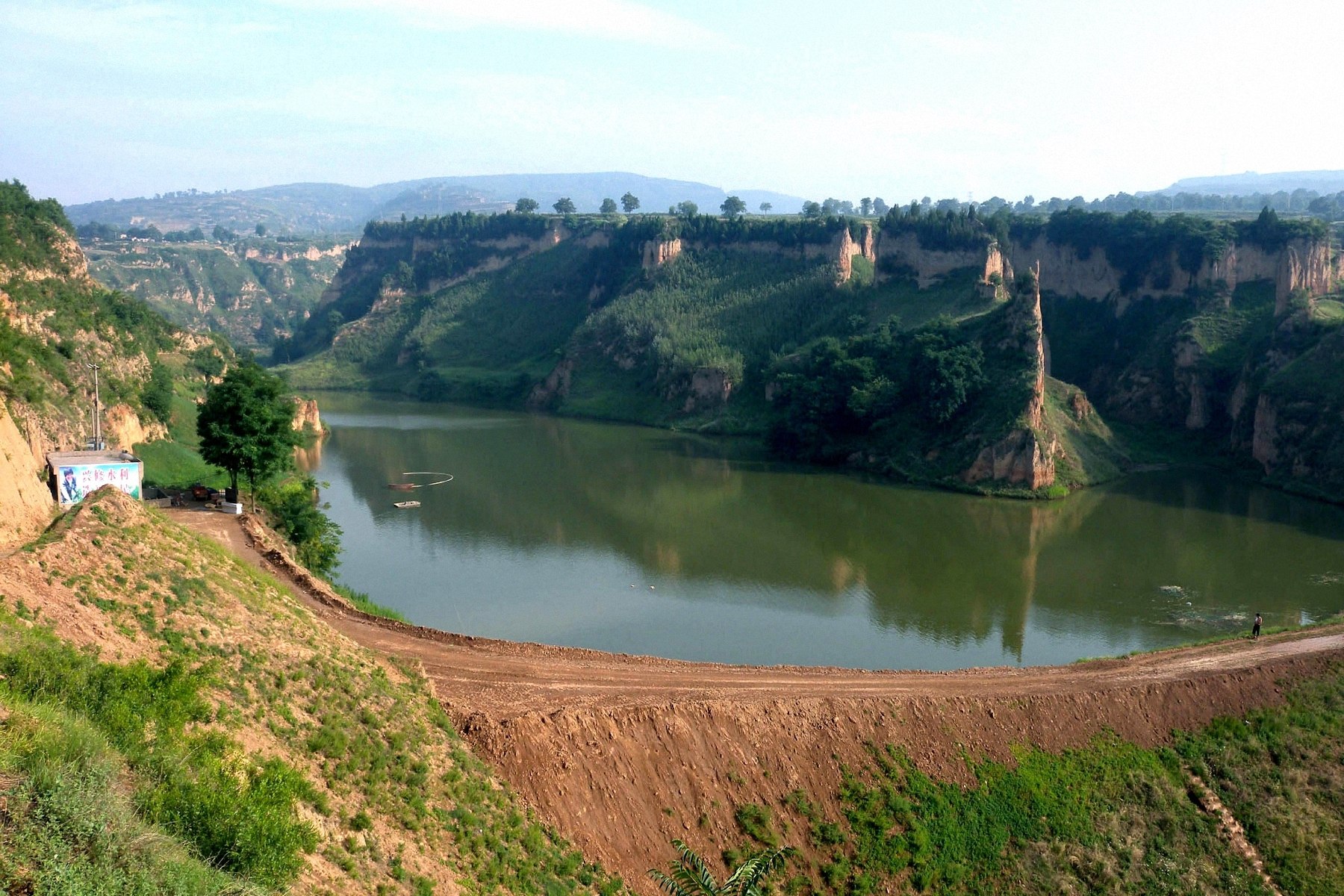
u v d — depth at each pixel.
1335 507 90.69
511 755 32.81
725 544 76.69
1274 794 38.84
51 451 56.31
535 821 31.14
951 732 38.91
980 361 107.19
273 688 28.81
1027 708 40.28
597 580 66.19
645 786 34.06
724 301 166.75
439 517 83.88
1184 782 39.06
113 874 17.00
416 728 31.56
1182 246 129.38
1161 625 58.53
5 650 22.78
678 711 36.41
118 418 74.56
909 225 147.38
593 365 169.12
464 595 62.12
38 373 67.00
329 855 22.58
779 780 35.88
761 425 134.38
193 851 18.98
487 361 194.12
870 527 83.50
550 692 37.38
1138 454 113.00
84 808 17.94
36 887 16.00
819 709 38.38
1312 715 42.28
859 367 114.75
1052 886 34.69
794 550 75.31
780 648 53.84
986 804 36.78
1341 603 62.47
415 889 23.73
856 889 33.53
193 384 111.88
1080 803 37.47
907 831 35.34
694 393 146.62
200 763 21.92
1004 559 73.44
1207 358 118.81
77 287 95.00
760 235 175.75
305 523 63.91
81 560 29.66
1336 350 101.25
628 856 31.97
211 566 34.66
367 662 34.81
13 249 86.88
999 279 130.12
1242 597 64.06
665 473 107.38
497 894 26.42
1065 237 144.88
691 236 183.62
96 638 26.16
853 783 36.38
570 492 95.56
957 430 104.69
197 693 25.52
